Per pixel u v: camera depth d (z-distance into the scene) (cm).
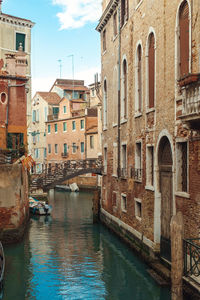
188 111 920
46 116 5409
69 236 1875
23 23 3516
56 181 2727
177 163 1133
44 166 5412
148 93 1437
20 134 2231
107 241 1761
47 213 2566
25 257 1478
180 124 1103
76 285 1170
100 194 2380
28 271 1309
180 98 1094
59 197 3747
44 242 1734
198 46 996
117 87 1962
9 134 2208
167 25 1217
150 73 1420
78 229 2064
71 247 1642
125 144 1764
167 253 1213
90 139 4403
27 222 2209
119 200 1834
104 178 2228
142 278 1205
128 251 1560
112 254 1516
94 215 2273
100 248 1620
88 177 4341
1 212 1653
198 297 869
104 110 2278
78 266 1359
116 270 1300
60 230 2030
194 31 1023
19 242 1695
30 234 1908
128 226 1653
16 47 3509
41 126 5506
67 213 2664
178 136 1116
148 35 1412
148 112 1399
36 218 2434
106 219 2123
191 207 1030
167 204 1229
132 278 1209
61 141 4984
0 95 2169
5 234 1662
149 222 1366
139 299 1049
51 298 1073
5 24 3434
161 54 1268
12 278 1239
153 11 1352
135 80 1591
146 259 1342
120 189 1819
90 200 3475
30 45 3584
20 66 2248
